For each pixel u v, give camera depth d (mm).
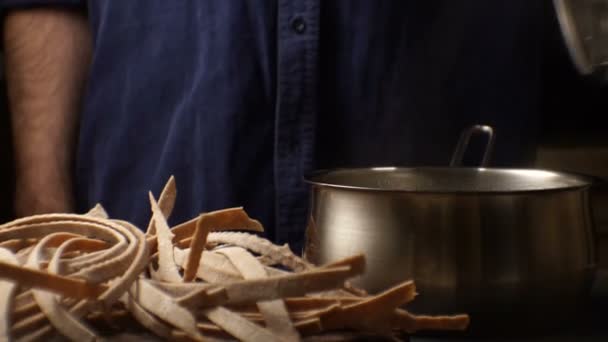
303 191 1367
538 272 1057
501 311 1058
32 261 978
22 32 1455
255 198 1380
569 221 1068
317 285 940
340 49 1367
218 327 945
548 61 1590
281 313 942
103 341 954
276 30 1359
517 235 1053
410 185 1196
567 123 1670
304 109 1360
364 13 1357
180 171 1388
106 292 917
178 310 924
